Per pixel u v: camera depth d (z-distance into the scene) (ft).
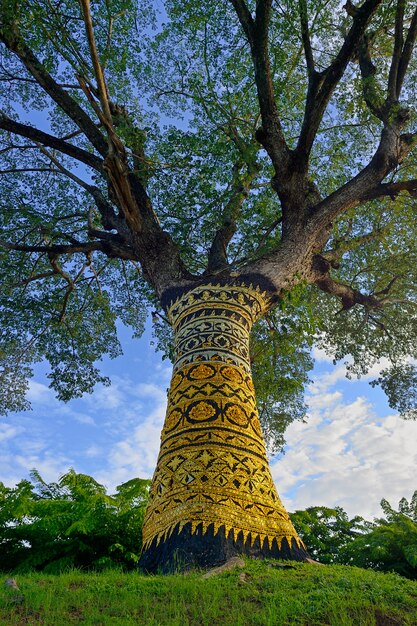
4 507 37.40
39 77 44.73
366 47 47.88
